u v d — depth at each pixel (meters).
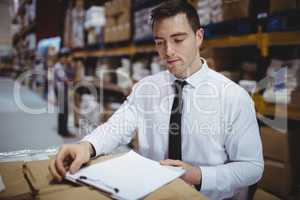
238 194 1.12
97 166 0.88
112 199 0.69
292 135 1.58
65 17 4.99
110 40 3.40
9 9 12.76
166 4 1.04
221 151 1.17
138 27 2.83
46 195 0.71
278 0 1.50
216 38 1.86
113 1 3.25
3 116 4.68
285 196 1.59
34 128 3.98
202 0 1.95
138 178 0.79
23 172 0.87
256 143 1.08
